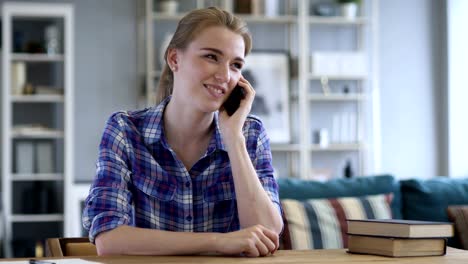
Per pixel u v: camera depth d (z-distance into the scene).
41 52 6.13
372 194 3.30
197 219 2.00
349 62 6.71
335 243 3.04
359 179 3.35
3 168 5.99
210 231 2.01
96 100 6.49
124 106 6.54
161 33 6.65
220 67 1.88
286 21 6.76
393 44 7.08
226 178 2.02
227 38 1.89
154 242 1.74
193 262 1.60
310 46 6.94
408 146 7.07
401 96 7.08
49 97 6.07
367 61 7.03
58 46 6.17
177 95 1.96
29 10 6.01
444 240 1.75
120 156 1.96
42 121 6.32
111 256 1.72
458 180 3.39
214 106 1.90
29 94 6.08
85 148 6.46
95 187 1.92
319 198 3.23
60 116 6.34
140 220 1.98
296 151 6.86
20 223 6.20
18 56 6.04
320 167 6.94
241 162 1.94
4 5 5.97
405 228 1.70
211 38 1.88
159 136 1.97
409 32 7.10
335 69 6.70
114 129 1.99
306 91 6.66
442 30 7.11
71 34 6.06
